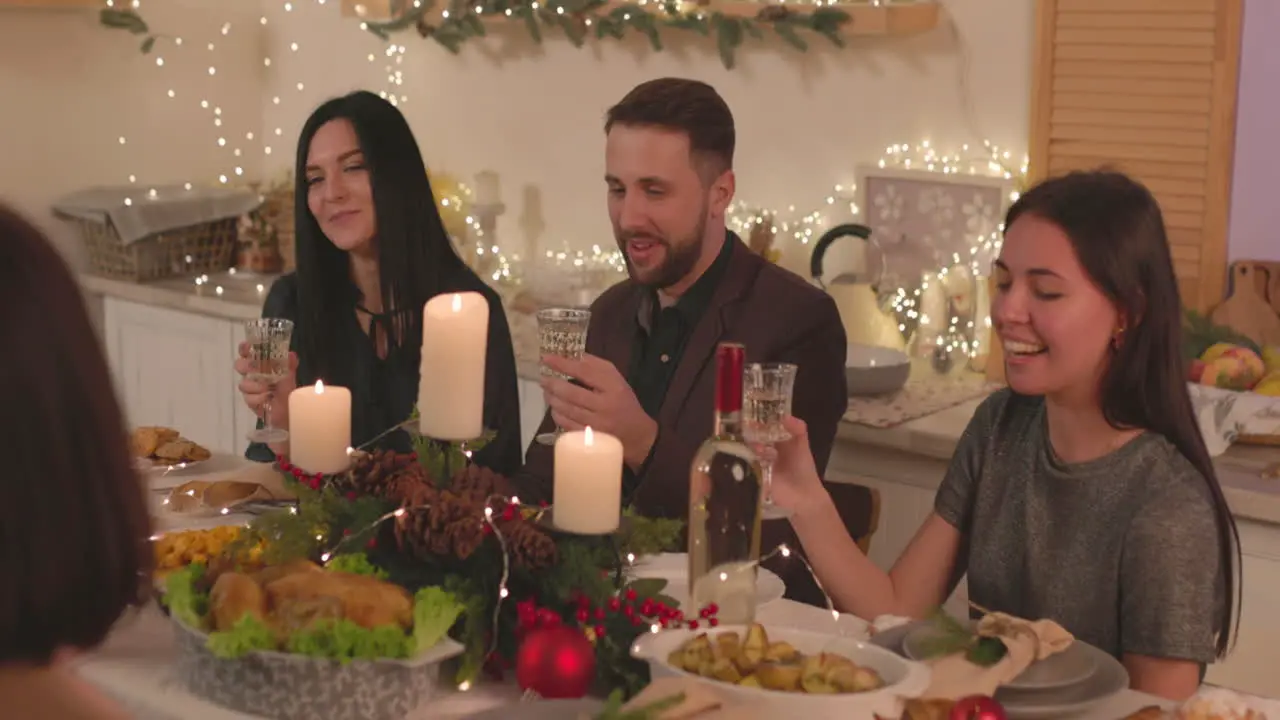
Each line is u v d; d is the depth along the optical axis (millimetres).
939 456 2748
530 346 3293
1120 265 1607
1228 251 2973
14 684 731
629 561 1584
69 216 4051
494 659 1465
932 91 3232
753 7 3342
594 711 1261
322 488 1631
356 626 1328
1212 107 2928
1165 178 2998
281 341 2008
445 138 4059
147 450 2158
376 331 2447
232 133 4348
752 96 3471
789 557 2121
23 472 668
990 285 3154
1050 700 1358
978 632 1428
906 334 3268
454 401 1593
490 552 1455
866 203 3322
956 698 1309
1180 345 1657
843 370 2279
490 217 3877
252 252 4000
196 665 1385
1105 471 1663
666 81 2281
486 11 3762
